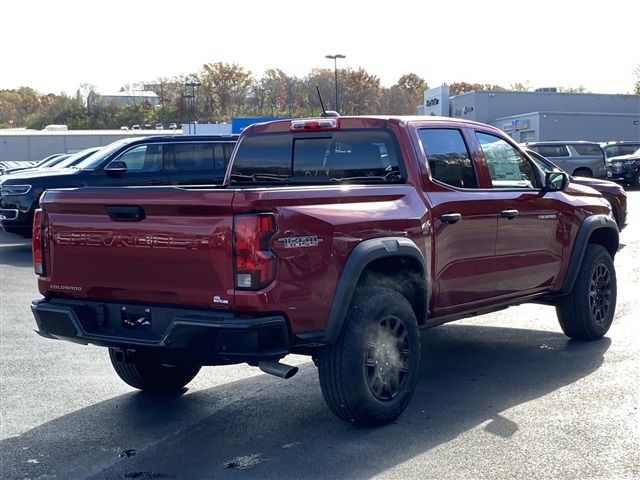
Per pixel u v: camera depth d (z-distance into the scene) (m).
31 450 5.34
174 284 5.05
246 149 6.91
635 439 5.21
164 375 6.48
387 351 5.54
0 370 7.39
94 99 80.50
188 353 4.96
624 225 14.12
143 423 5.87
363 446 5.23
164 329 5.12
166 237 5.01
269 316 4.86
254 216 4.77
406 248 5.59
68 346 8.37
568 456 4.95
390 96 76.81
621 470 4.72
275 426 5.71
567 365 7.07
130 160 15.07
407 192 5.89
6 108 94.38
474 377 6.79
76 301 5.56
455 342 8.13
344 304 5.21
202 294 4.95
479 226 6.41
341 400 5.34
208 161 15.48
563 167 29.17
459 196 6.26
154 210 5.04
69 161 16.67
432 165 6.19
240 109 72.88
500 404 6.02
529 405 5.97
